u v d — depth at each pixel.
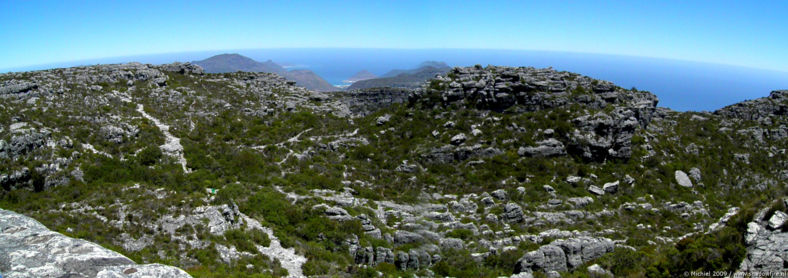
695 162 65.00
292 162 58.22
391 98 128.62
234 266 31.22
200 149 57.19
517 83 68.06
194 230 33.88
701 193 57.59
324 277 32.03
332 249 37.50
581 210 48.62
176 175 48.31
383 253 37.06
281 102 87.38
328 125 76.69
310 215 41.44
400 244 39.72
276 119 77.56
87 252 7.37
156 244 31.56
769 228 23.31
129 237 31.84
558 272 33.16
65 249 7.39
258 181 50.41
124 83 75.06
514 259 36.12
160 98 73.62
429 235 41.12
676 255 27.58
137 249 30.64
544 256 33.81
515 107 66.81
